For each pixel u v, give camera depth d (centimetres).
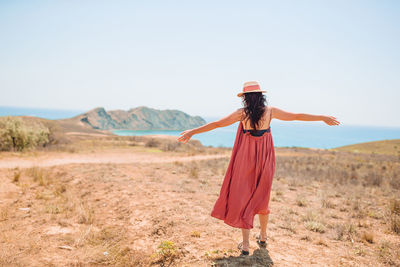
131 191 668
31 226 432
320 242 366
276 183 927
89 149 2281
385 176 1191
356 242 380
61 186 746
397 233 429
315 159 2145
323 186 916
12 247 337
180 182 823
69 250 344
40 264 296
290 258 303
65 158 1588
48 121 2841
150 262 302
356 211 572
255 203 293
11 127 1770
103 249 349
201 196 641
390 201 647
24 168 1077
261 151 289
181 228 397
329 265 290
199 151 2628
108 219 482
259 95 289
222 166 1343
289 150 3553
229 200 292
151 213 481
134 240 373
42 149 1964
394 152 4225
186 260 294
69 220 470
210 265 278
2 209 522
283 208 573
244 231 301
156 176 928
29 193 675
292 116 290
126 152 2238
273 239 366
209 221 432
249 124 285
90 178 853
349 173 1261
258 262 285
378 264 299
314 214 515
